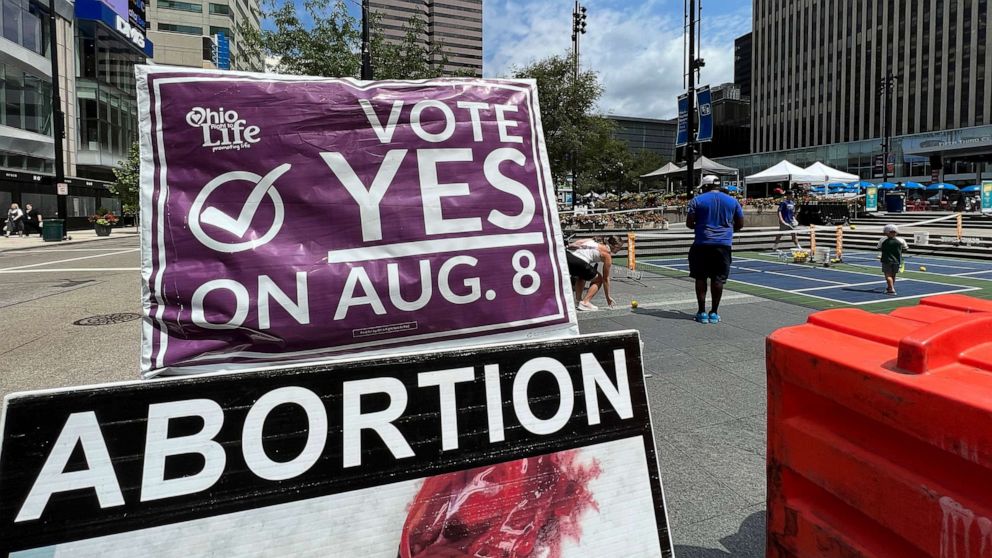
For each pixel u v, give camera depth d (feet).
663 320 21.99
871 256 49.90
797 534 5.22
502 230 6.79
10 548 4.30
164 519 4.64
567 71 65.92
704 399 13.38
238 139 5.99
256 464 4.94
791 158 214.48
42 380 14.55
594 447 6.01
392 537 5.20
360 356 5.60
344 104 6.39
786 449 5.32
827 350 4.89
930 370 4.14
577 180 131.44
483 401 5.71
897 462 4.24
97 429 4.61
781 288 31.07
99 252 58.90
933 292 29.73
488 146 6.88
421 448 5.42
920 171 178.09
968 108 190.39
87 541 4.45
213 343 5.74
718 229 20.83
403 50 51.11
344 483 5.14
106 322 22.04
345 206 6.22
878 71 219.41
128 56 140.87
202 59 193.26
